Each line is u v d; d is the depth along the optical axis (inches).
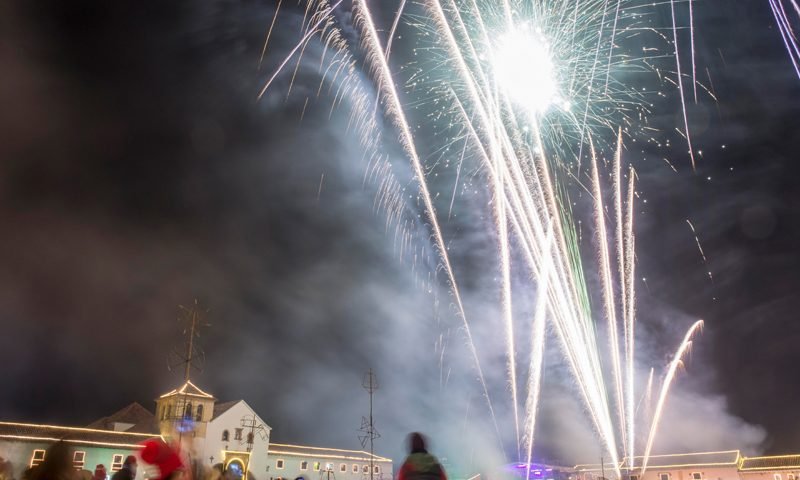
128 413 3097.9
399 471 391.5
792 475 2549.2
